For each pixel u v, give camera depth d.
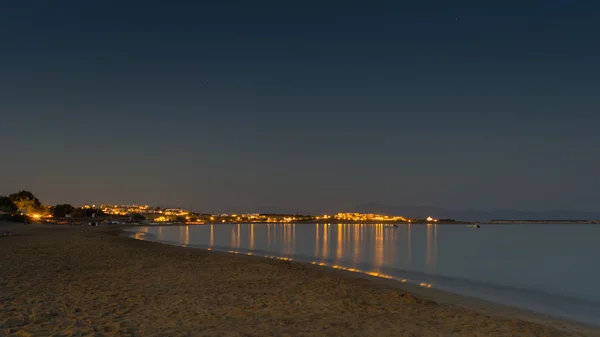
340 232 158.00
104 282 17.16
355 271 28.47
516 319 14.77
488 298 20.11
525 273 33.91
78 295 14.09
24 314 10.98
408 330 11.21
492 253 56.25
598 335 12.79
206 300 14.10
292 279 20.12
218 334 9.98
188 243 61.69
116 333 9.63
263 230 168.62
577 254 55.44
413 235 131.62
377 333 10.78
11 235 51.00
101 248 35.19
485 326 12.05
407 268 33.72
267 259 31.47
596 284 27.66
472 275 30.77
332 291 17.05
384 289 19.36
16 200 139.00
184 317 11.55
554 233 159.12
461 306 17.08
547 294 22.81
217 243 65.06
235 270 22.77
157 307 12.69
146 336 9.55
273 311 12.83
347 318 12.34
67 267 21.56
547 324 14.36
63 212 169.75
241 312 12.47
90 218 178.25
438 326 11.81
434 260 43.50
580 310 18.22
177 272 21.14
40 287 15.38
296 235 116.19
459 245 75.19
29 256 26.42
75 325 10.13
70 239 47.31
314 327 11.07
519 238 111.06
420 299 16.95
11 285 15.60
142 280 18.11
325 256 43.75
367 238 102.75
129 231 103.25
